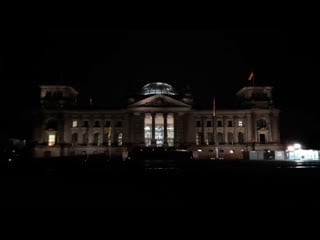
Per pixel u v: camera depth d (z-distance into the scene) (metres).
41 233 14.19
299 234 13.73
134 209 19.08
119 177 38.19
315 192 24.92
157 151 97.94
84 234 14.01
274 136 133.88
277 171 45.94
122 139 134.00
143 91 147.50
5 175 42.16
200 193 24.89
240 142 135.38
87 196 24.00
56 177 38.84
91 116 136.38
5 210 19.09
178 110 130.00
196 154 113.25
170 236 13.63
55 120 136.38
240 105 144.50
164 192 25.56
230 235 13.69
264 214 17.45
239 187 28.08
